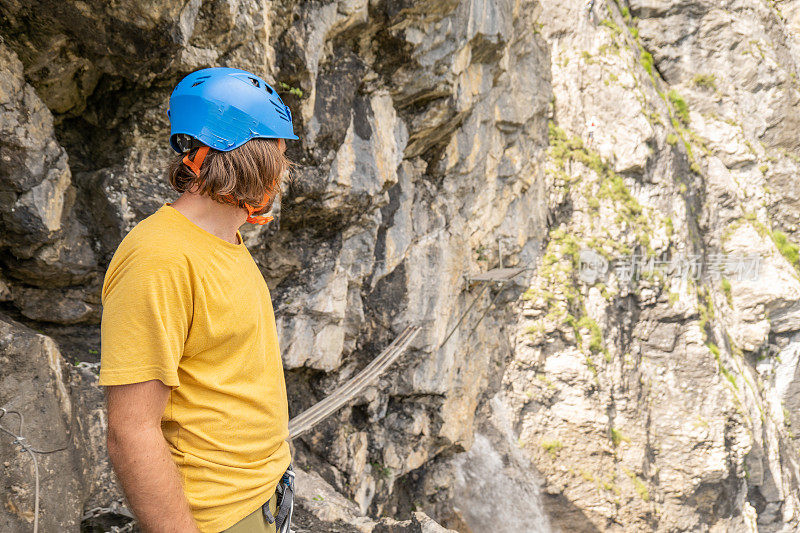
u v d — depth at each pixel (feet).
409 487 49.19
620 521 73.41
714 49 99.25
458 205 45.57
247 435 4.60
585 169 77.30
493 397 69.26
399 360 39.29
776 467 92.12
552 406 73.51
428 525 23.86
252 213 4.66
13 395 13.23
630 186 80.23
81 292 19.95
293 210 28.19
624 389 78.07
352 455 36.37
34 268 18.26
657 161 82.99
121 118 19.40
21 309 18.89
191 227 4.26
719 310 94.22
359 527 22.85
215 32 18.83
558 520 71.56
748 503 85.87
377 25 29.55
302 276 31.35
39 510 12.51
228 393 4.44
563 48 79.97
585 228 76.38
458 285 45.06
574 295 74.33
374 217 34.01
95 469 15.65
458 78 36.78
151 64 17.93
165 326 3.96
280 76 23.06
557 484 72.49
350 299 35.19
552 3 80.18
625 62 82.38
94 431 16.20
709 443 79.51
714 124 98.94
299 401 34.81
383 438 41.32
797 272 100.99
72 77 17.81
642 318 81.46
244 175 4.30
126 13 16.22
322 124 26.78
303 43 23.15
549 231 75.56
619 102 79.15
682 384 81.25
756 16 102.78
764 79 100.73
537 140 71.56
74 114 19.20
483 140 47.21
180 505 4.02
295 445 34.37
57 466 13.43
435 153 41.24
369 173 31.37
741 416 81.35
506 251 58.70
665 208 82.28
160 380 3.98
